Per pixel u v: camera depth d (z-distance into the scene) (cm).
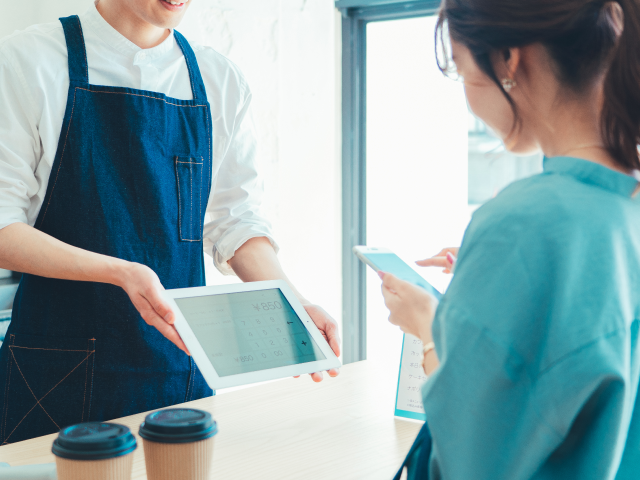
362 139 292
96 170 132
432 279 283
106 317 130
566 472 55
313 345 105
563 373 53
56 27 134
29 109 126
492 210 59
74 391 130
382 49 285
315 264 273
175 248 140
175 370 138
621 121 60
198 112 146
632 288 57
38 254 116
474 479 55
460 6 65
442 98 278
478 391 55
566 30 59
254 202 159
